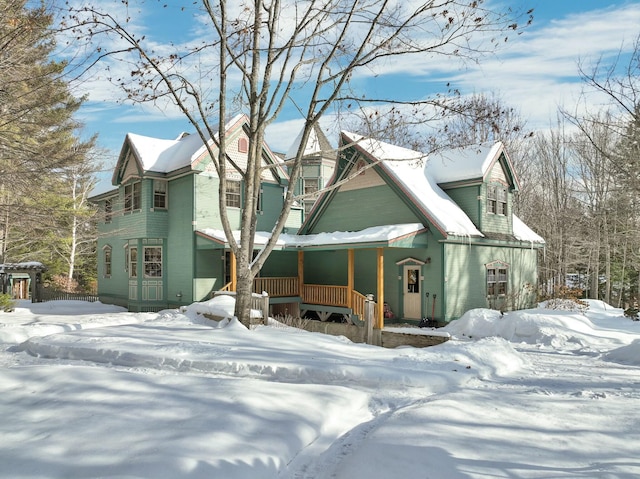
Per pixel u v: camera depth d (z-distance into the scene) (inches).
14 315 727.7
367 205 743.1
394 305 702.5
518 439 175.8
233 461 148.8
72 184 1100.5
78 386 240.2
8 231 880.3
